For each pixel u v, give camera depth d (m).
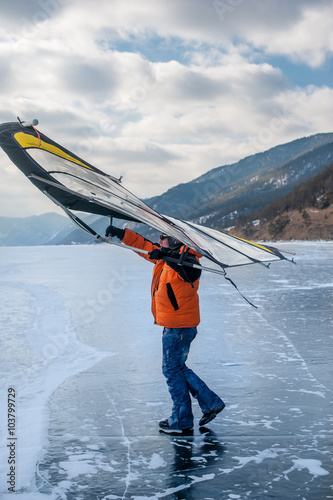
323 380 5.43
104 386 5.30
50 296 13.72
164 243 4.01
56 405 4.68
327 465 3.35
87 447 3.71
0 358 6.49
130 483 3.11
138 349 7.09
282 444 3.73
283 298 12.83
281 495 2.91
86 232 3.39
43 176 2.90
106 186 3.18
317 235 151.00
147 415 4.43
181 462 3.43
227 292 14.42
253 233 182.12
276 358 6.45
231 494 2.94
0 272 24.66
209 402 4.08
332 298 12.66
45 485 3.07
